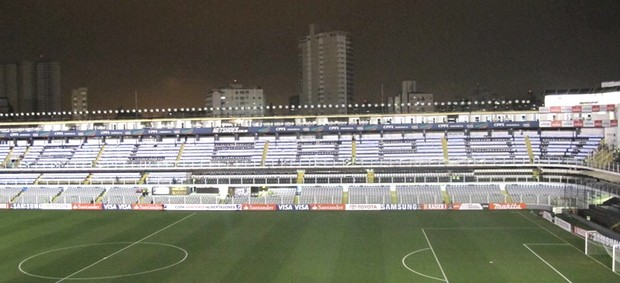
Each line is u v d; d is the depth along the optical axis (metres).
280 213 67.44
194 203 73.12
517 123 81.19
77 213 69.31
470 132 84.69
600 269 40.97
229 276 40.66
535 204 67.50
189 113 117.31
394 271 41.31
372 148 84.31
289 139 87.62
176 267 43.28
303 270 41.91
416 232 55.06
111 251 48.88
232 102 141.75
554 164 75.25
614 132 77.50
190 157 85.62
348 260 44.62
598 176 65.69
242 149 86.44
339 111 138.62
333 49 174.25
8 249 50.28
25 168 84.19
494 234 53.59
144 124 90.50
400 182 75.81
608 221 55.19
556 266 41.94
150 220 64.00
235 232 56.44
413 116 86.38
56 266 44.09
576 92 80.25
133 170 82.00
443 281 38.75
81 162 85.88
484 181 75.00
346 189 75.12
